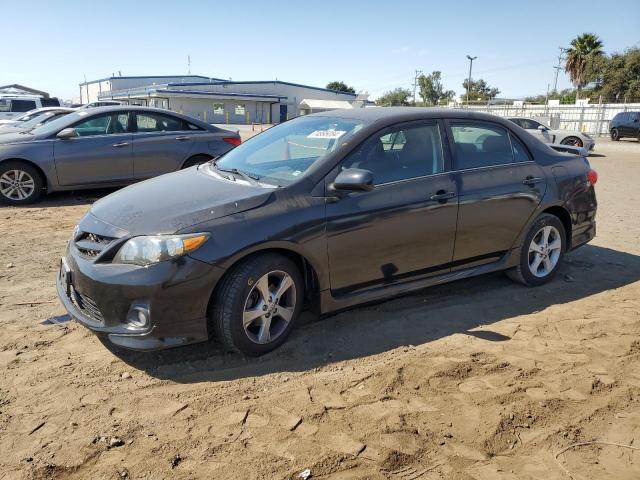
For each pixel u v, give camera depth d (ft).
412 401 10.50
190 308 10.98
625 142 101.76
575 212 17.20
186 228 11.00
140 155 29.68
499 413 10.17
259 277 11.59
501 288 16.72
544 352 12.61
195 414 10.00
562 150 18.74
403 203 13.41
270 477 8.40
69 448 9.00
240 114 201.05
